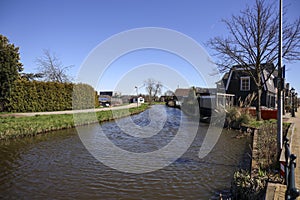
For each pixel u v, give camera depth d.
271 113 14.81
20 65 20.64
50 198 4.26
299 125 11.48
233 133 11.81
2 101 15.20
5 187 4.73
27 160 6.67
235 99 21.80
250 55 13.66
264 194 3.56
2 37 17.92
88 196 4.36
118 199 4.25
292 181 2.44
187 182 5.09
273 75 24.81
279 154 4.86
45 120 12.20
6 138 9.37
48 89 17.70
